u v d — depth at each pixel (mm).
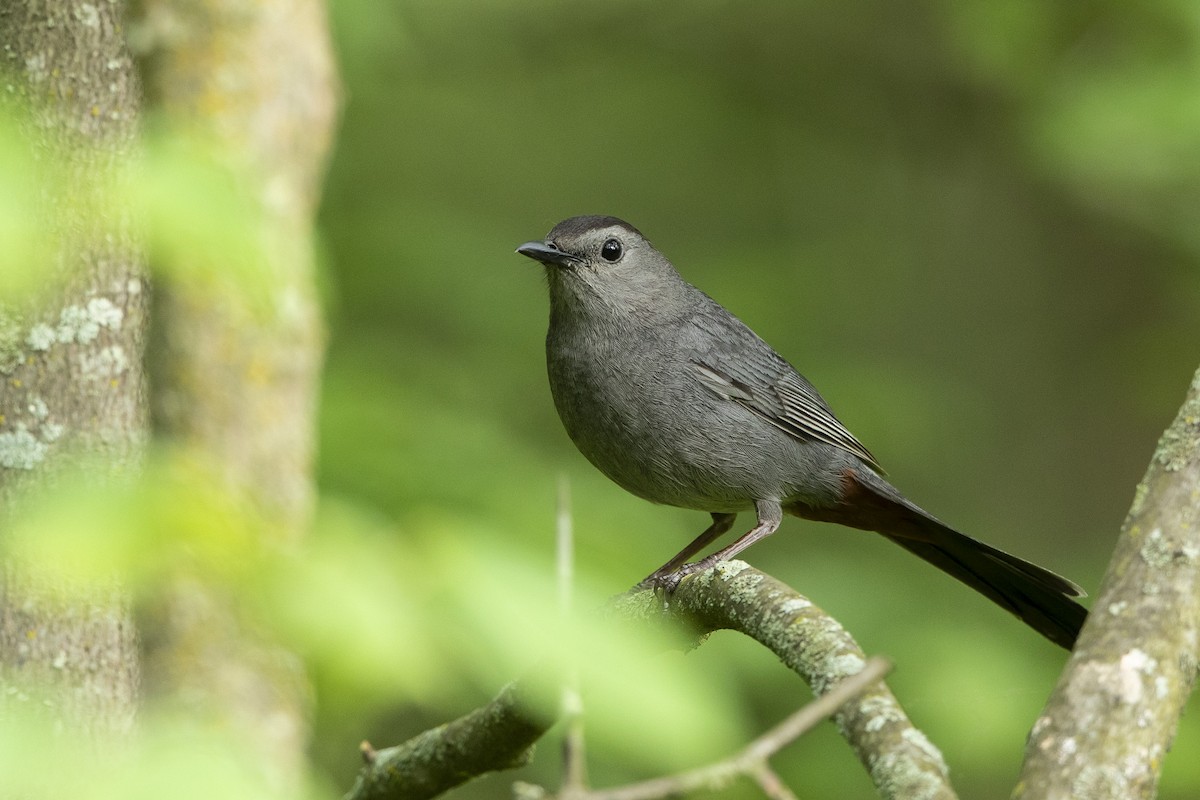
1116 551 4984
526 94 16719
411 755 7234
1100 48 13789
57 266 5516
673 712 3246
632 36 16031
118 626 5562
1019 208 16906
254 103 8125
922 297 16891
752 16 16438
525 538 6945
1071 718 4555
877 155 16750
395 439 8891
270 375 7496
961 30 13961
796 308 14711
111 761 5363
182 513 3258
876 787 4695
